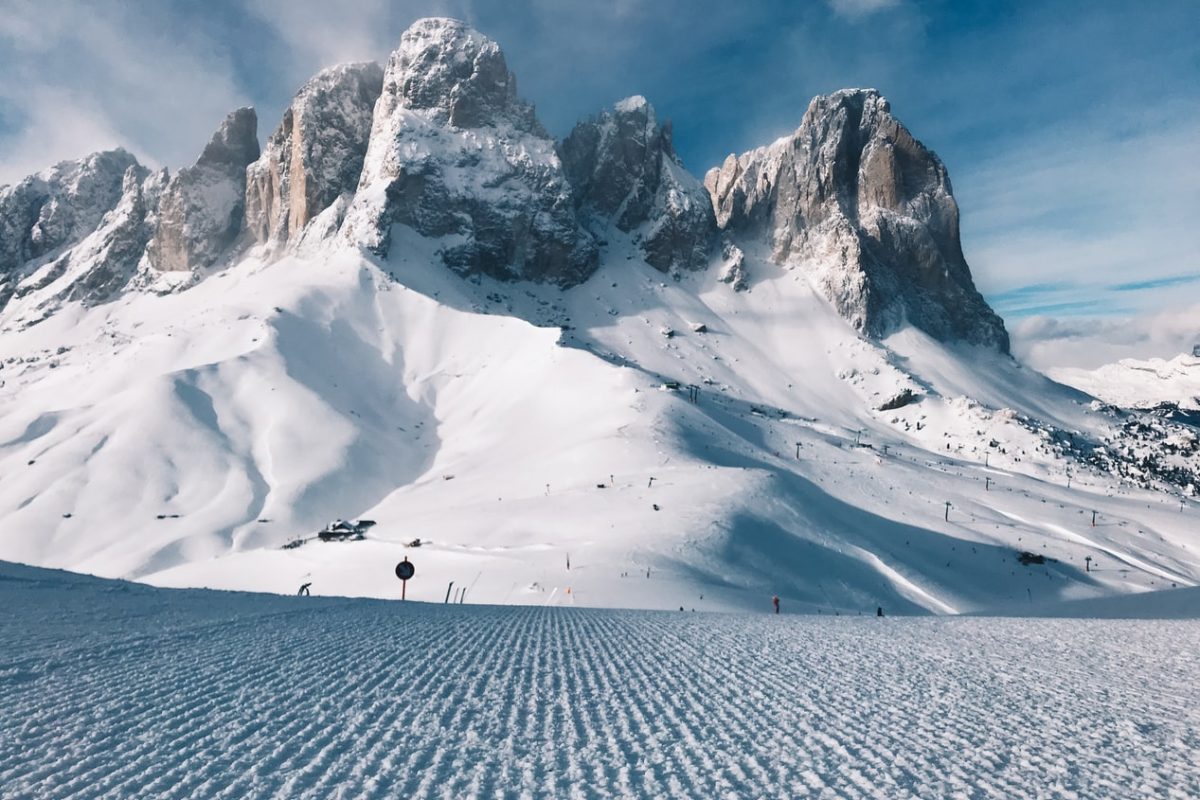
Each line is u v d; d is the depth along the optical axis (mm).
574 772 4930
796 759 5336
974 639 14602
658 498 120438
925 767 5133
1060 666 10422
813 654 11906
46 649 9898
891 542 126438
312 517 156500
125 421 186500
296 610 18141
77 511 154375
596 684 8648
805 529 115562
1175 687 8578
